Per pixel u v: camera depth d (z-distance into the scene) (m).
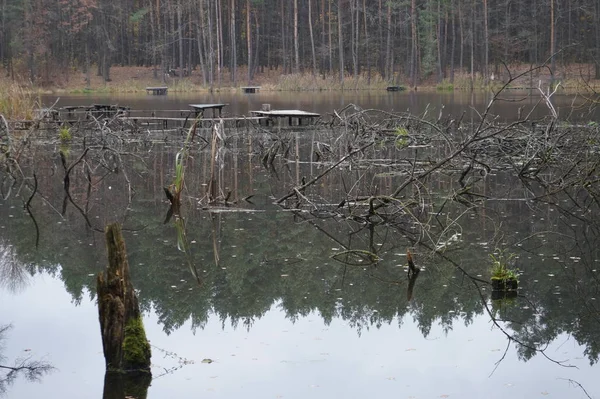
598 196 14.22
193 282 9.07
